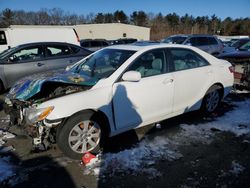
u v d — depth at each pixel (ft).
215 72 16.20
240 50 26.66
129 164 11.07
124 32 153.17
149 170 10.66
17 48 23.00
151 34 231.09
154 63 13.29
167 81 13.43
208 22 294.46
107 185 9.75
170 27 260.01
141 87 12.44
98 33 149.69
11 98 12.12
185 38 42.83
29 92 11.61
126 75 11.62
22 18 220.43
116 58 13.07
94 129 11.63
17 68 22.49
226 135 13.96
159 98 13.28
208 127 14.98
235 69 22.20
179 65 14.39
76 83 11.60
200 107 16.20
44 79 12.30
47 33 45.27
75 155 11.25
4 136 13.61
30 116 10.61
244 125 15.34
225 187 9.64
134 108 12.45
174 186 9.69
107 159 11.43
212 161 11.37
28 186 9.65
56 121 10.43
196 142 13.12
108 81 11.66
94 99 11.15
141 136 13.70
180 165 11.04
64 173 10.45
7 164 11.02
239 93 22.62
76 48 25.99
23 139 13.33
